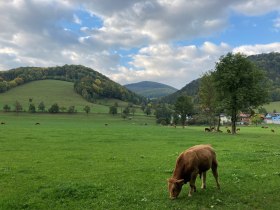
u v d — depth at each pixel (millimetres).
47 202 15977
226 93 80375
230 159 29281
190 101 131375
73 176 21844
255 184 19453
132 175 22156
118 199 16406
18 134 55656
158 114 195250
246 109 78062
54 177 21516
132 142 46250
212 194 17203
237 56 77875
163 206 15273
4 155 31781
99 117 188500
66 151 35188
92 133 62281
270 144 45344
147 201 16047
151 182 20047
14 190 18125
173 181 16047
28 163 27125
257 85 77312
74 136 54188
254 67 78500
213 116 102812
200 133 73688
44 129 71875
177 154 33250
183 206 15281
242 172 22812
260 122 181500
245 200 16172
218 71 80000
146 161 28516
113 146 40750
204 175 18234
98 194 17219
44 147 38500
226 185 19125
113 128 86625
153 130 80312
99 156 31500
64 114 189125
